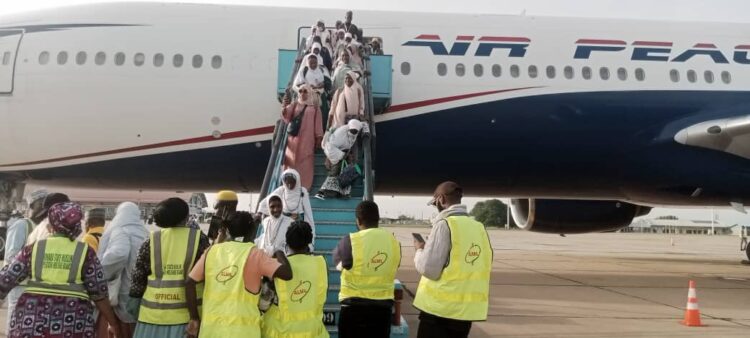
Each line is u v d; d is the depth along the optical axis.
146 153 10.24
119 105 10.12
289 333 3.65
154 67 10.26
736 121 10.44
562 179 11.66
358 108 7.80
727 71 11.43
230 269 3.49
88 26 10.51
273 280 3.71
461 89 10.70
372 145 8.38
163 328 3.71
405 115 10.54
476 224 4.06
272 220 5.62
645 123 11.08
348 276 4.19
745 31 12.12
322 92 8.22
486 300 3.98
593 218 14.67
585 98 10.95
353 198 7.36
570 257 18.66
